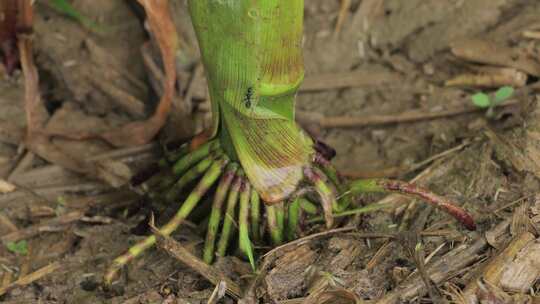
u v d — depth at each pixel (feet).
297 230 1.69
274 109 1.60
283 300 1.61
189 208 1.65
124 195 1.78
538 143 1.72
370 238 1.67
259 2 1.54
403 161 1.81
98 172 1.81
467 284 1.60
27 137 1.83
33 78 1.81
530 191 1.70
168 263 1.68
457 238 1.65
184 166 1.68
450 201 1.64
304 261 1.64
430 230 1.67
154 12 1.74
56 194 1.80
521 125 1.76
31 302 1.67
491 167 1.73
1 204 1.79
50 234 1.76
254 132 1.60
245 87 1.57
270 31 1.55
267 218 1.65
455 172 1.75
